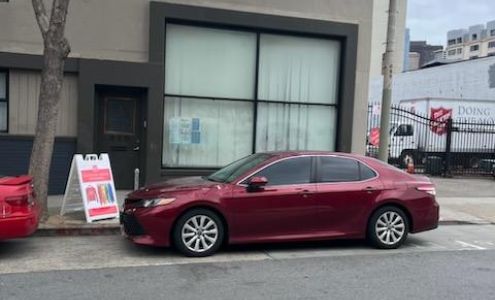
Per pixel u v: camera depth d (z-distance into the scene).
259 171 8.07
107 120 12.62
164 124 12.95
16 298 5.76
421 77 36.06
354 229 8.39
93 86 12.08
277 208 7.95
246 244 8.62
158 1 12.38
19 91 11.86
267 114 13.72
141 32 12.40
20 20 11.61
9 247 8.12
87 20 12.04
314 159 8.41
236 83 13.41
